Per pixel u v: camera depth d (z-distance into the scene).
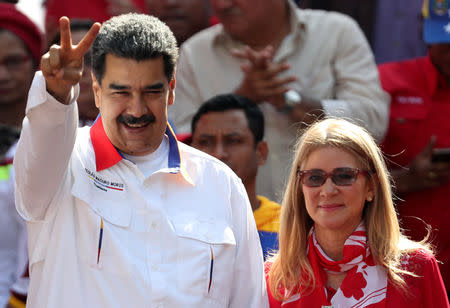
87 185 10.55
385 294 11.48
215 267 10.79
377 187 11.89
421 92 19.28
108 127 10.48
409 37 22.47
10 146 17.61
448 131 18.94
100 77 10.29
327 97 18.58
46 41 20.75
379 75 19.55
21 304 15.87
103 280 10.35
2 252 16.08
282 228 12.34
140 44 9.99
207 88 18.89
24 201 10.26
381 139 18.59
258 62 17.12
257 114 15.88
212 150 15.41
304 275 11.97
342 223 11.59
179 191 11.09
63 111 9.54
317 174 11.66
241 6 18.25
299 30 18.75
